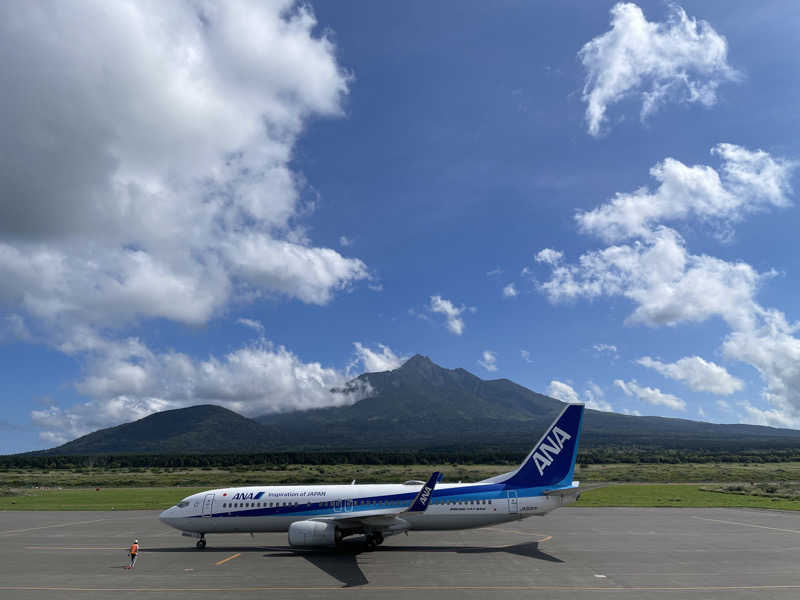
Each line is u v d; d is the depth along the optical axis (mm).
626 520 66188
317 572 37469
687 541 50312
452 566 39156
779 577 35625
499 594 31281
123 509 82750
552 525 61875
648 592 31750
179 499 97625
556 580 34656
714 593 31578
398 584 33812
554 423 47719
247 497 48844
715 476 140500
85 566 40188
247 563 40906
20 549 48000
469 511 46594
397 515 42562
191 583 34500
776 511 75750
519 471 47562
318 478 139750
